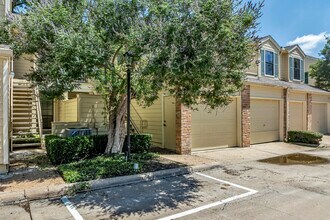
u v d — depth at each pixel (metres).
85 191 5.37
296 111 14.71
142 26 5.79
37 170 6.56
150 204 4.65
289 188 5.62
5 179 5.75
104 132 10.80
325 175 6.79
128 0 6.25
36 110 10.52
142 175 6.23
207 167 7.43
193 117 9.84
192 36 5.06
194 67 5.09
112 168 6.42
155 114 11.10
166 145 10.41
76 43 5.70
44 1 6.70
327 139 14.36
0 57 6.05
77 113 10.60
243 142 11.13
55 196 5.06
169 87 6.83
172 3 5.41
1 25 7.41
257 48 6.68
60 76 6.03
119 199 4.90
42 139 9.77
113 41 6.44
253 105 12.27
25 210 4.36
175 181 6.18
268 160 8.82
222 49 5.50
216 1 5.18
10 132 9.16
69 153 7.36
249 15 5.76
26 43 6.83
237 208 4.45
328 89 18.64
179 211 4.33
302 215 4.14
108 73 6.93
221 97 6.99
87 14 6.64
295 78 16.70
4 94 6.15
